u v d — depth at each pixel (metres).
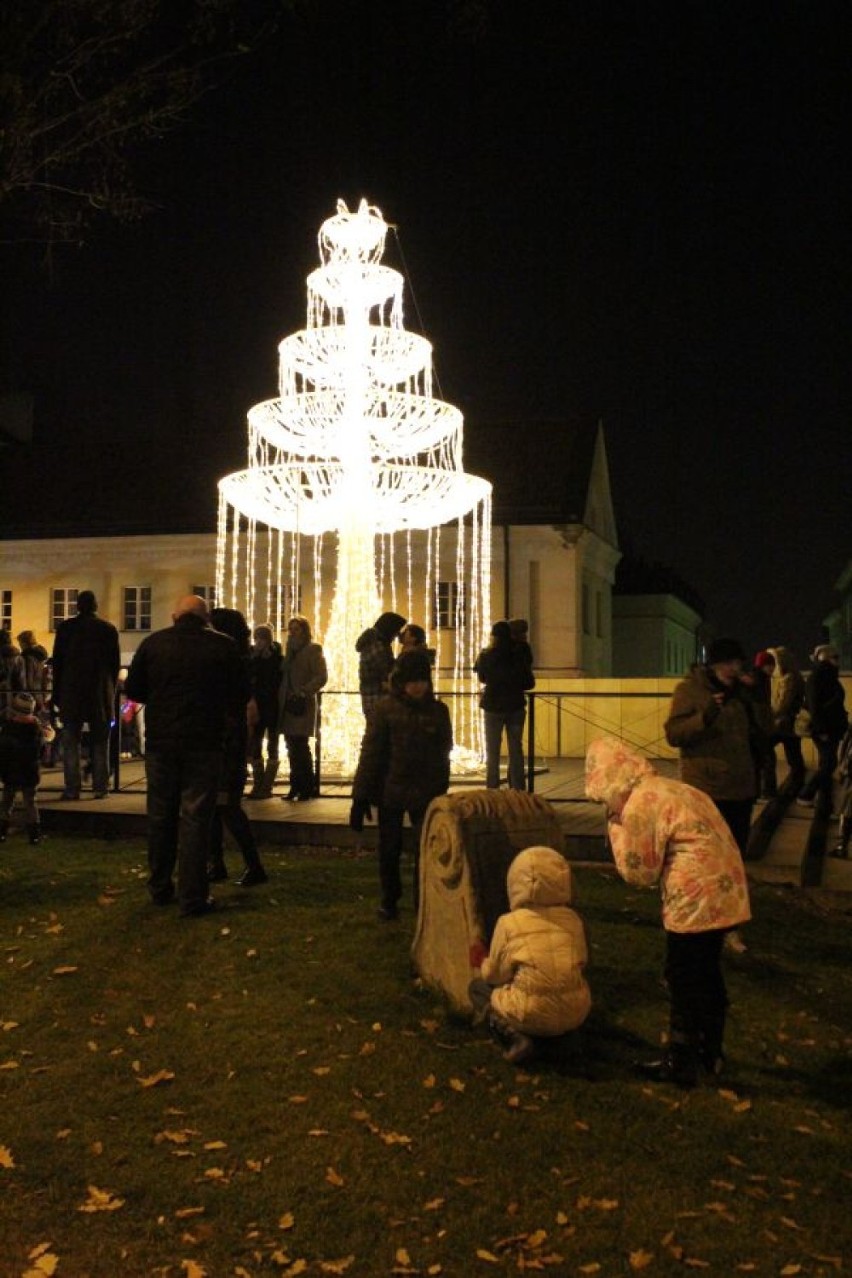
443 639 26.34
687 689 6.97
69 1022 5.99
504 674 11.00
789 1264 3.77
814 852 9.66
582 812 11.09
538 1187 4.25
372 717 7.68
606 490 30.64
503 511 26.42
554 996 5.32
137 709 18.75
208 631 8.10
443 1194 4.21
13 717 10.51
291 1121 4.81
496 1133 4.68
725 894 5.13
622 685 21.05
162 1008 6.18
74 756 12.11
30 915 7.96
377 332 14.53
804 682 12.66
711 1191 4.24
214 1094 5.09
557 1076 5.27
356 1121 4.80
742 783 6.96
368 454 14.69
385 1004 6.17
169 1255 3.84
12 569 29.84
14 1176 4.35
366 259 14.45
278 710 12.29
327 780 13.63
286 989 6.41
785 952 7.26
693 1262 3.77
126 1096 5.07
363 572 15.05
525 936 5.42
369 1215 4.06
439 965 6.34
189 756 7.88
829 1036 5.88
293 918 7.76
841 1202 4.19
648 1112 4.90
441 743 7.61
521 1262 3.77
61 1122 4.82
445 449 16.69
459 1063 5.41
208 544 28.41
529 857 5.58
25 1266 3.77
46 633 29.47
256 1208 4.11
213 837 8.89
